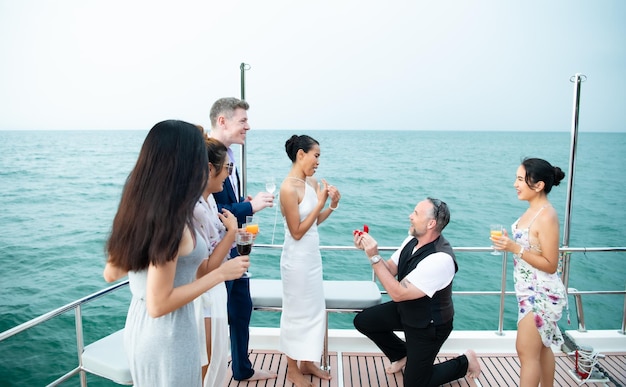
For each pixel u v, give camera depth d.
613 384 2.84
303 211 2.60
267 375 2.84
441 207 2.42
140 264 1.30
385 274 2.41
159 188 1.27
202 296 2.10
